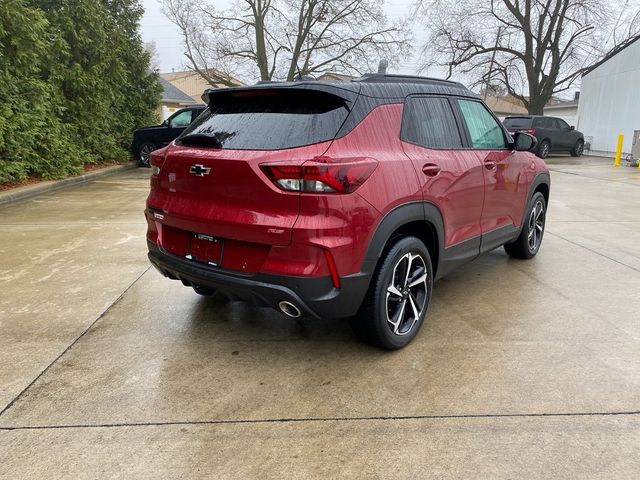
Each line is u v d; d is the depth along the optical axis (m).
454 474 2.01
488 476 2.00
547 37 24.61
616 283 4.30
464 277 4.48
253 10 26.19
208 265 2.79
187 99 34.53
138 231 6.00
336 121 2.66
